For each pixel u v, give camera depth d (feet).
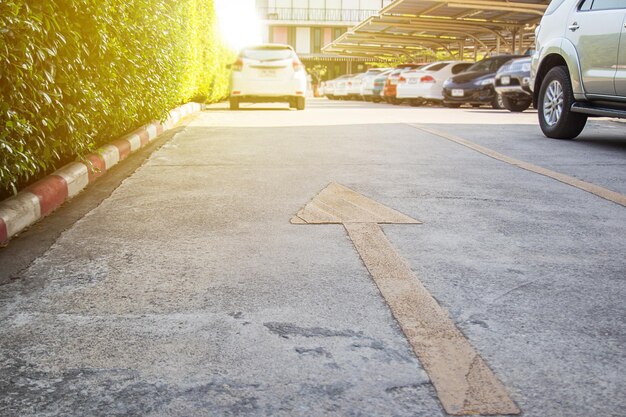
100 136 20.07
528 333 7.47
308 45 213.66
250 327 7.64
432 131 30.32
